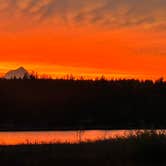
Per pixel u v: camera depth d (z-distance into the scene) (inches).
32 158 1104.8
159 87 4699.8
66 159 1094.4
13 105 4781.0
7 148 1270.9
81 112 4677.7
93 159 1089.4
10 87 4820.4
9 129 4323.3
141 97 4665.4
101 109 4744.1
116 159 1089.4
